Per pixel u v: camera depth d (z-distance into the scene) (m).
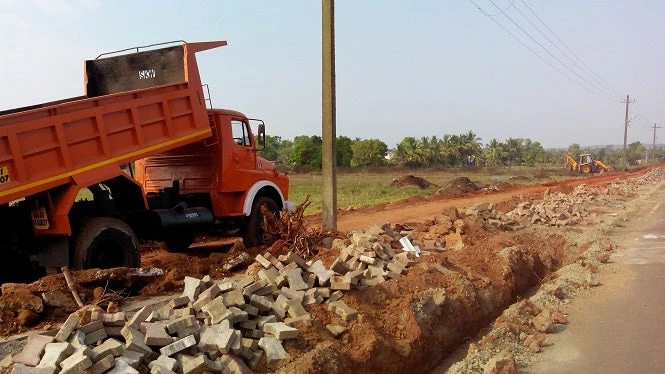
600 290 8.89
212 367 4.71
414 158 79.62
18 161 7.21
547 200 21.34
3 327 6.02
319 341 5.80
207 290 5.76
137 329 5.00
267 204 12.09
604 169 66.75
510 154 105.19
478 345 6.40
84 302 6.88
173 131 9.71
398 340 6.59
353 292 6.91
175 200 10.82
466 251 10.16
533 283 10.50
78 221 8.27
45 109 7.55
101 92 10.62
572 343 6.52
